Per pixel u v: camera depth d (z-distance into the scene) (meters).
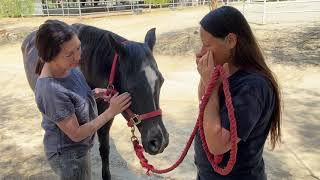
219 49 1.52
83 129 2.03
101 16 18.66
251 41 1.52
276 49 9.06
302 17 13.21
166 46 10.48
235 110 1.44
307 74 7.22
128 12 19.75
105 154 3.41
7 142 4.81
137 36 12.88
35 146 4.66
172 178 3.68
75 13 20.69
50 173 3.94
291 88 6.45
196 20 15.23
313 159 3.96
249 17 13.95
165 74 8.15
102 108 2.99
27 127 5.38
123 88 2.49
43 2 21.77
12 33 14.55
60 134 2.14
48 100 1.98
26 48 3.87
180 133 4.86
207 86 1.49
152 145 2.45
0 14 19.00
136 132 4.98
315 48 8.92
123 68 2.46
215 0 11.50
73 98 2.04
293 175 3.66
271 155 4.08
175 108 5.88
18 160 4.27
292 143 4.36
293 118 5.10
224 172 1.54
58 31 1.89
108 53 2.70
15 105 6.50
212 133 1.47
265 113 1.53
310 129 4.74
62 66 1.98
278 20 12.76
